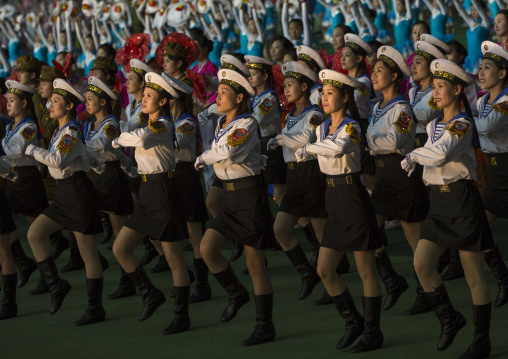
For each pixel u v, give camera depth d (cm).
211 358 807
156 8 2130
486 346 757
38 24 2616
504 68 910
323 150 780
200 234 1022
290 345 830
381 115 934
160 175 895
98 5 2370
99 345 869
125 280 1052
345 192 793
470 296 953
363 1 2445
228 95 849
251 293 1032
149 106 905
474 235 749
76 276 1164
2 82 1288
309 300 988
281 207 1004
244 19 2202
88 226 940
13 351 865
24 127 1055
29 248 1330
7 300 987
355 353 793
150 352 836
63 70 1348
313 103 1082
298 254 995
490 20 1748
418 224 942
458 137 747
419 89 1064
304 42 1906
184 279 898
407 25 2078
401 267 1095
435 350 789
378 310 800
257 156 848
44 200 1109
